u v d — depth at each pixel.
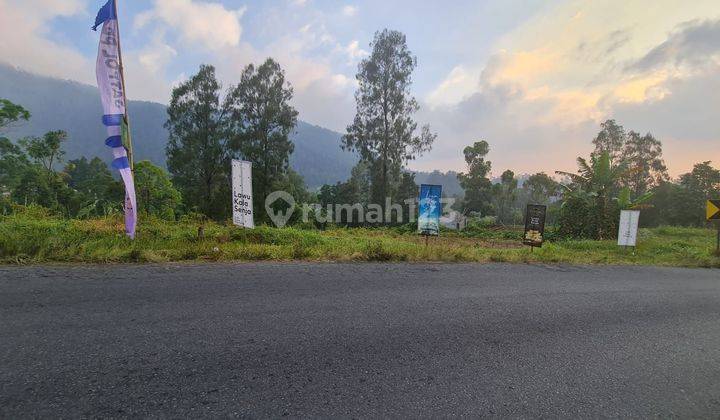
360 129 37.34
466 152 50.44
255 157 35.66
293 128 37.84
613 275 7.66
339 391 2.50
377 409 2.32
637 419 2.45
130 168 6.59
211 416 2.13
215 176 37.19
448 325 3.88
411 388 2.61
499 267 7.66
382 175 37.81
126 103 6.45
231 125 36.16
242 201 8.20
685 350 3.68
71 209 30.64
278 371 2.71
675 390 2.87
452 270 6.88
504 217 51.34
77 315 3.43
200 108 35.28
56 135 41.44
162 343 3.01
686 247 14.77
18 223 7.22
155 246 6.61
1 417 1.99
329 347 3.16
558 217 24.33
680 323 4.54
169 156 36.09
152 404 2.21
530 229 10.72
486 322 4.07
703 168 36.25
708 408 2.64
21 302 3.64
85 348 2.83
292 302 4.23
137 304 3.81
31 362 2.58
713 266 10.40
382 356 3.06
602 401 2.63
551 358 3.28
